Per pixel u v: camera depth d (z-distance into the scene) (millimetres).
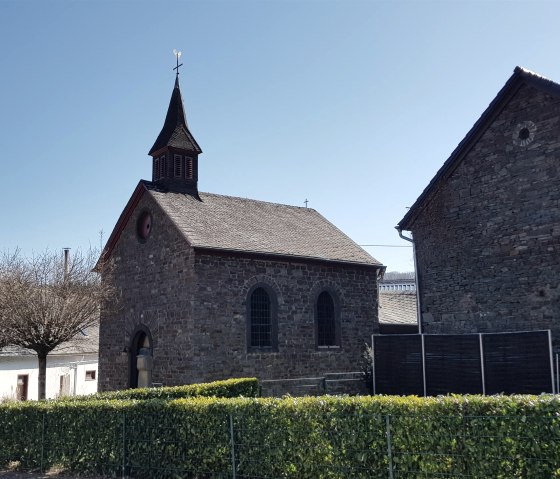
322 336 24766
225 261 22047
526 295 16562
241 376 21672
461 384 16781
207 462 10508
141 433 11523
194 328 20828
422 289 19219
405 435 8469
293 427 9555
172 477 10953
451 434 8109
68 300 22062
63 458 12562
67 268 23344
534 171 16781
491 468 7758
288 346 23281
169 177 25125
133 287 24469
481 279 17672
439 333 18531
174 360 21531
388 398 8977
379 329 27062
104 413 12109
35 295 21672
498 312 17156
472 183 18266
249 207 27531
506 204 17344
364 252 27609
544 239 16344
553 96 16453
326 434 9203
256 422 9992
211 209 25125
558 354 15141
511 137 17438
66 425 12664
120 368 24578
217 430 10445
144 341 23938
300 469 9398
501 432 7738
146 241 24078
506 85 17344
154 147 25984
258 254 22594
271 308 23094
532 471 7469
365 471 8773
